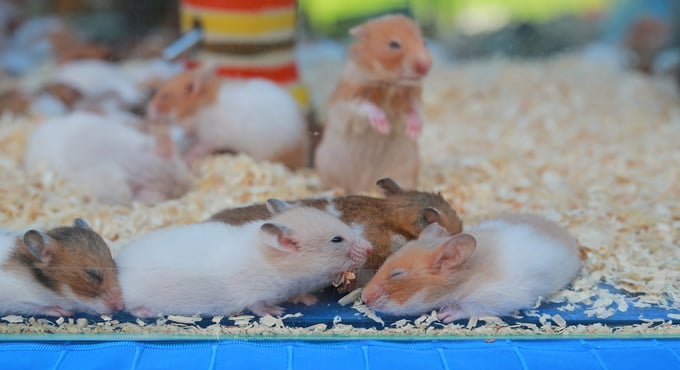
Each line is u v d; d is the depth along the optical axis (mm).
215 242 553
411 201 584
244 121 721
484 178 730
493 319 553
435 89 1016
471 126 898
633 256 612
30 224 618
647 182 750
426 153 787
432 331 550
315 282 553
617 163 800
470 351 539
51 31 1131
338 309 560
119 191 673
